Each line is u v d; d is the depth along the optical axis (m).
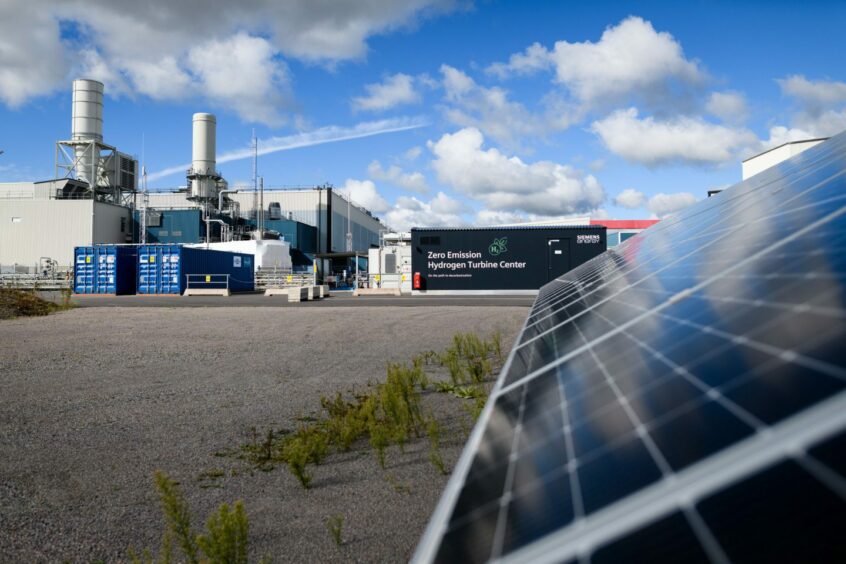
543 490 1.27
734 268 2.34
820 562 0.66
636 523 0.95
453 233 33.50
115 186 72.88
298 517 4.11
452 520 1.35
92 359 10.79
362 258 100.62
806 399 0.94
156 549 3.61
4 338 13.67
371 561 3.46
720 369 1.36
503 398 2.39
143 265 40.38
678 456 1.07
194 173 76.25
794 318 1.34
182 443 5.82
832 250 1.63
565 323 3.63
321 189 97.62
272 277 59.31
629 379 1.74
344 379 8.99
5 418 6.64
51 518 4.04
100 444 5.76
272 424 6.54
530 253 33.16
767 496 0.81
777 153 34.16
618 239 50.72
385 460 5.36
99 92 72.31
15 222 66.31
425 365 10.23
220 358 10.95
